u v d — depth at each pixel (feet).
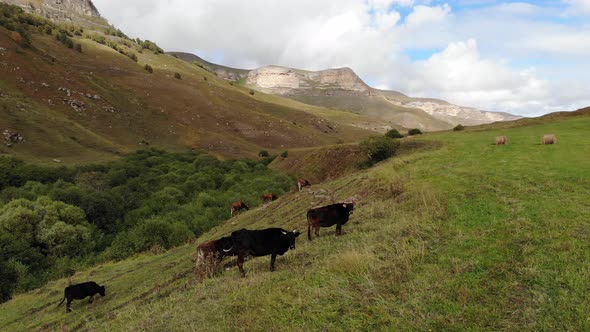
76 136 231.30
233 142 343.26
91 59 483.10
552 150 69.36
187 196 137.59
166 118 364.17
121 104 342.85
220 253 37.96
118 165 178.91
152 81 465.47
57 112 261.44
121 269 62.54
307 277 26.50
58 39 492.13
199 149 308.60
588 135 89.71
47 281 71.72
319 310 21.43
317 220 38.32
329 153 136.15
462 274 22.65
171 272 50.31
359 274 24.90
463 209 36.68
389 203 47.83
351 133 529.04
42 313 46.88
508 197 38.83
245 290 27.27
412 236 30.89
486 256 24.57
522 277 21.25
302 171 142.10
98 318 38.65
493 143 91.45
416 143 114.93
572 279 20.17
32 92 265.13
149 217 114.32
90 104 302.86
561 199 35.40
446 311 19.12
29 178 141.79
